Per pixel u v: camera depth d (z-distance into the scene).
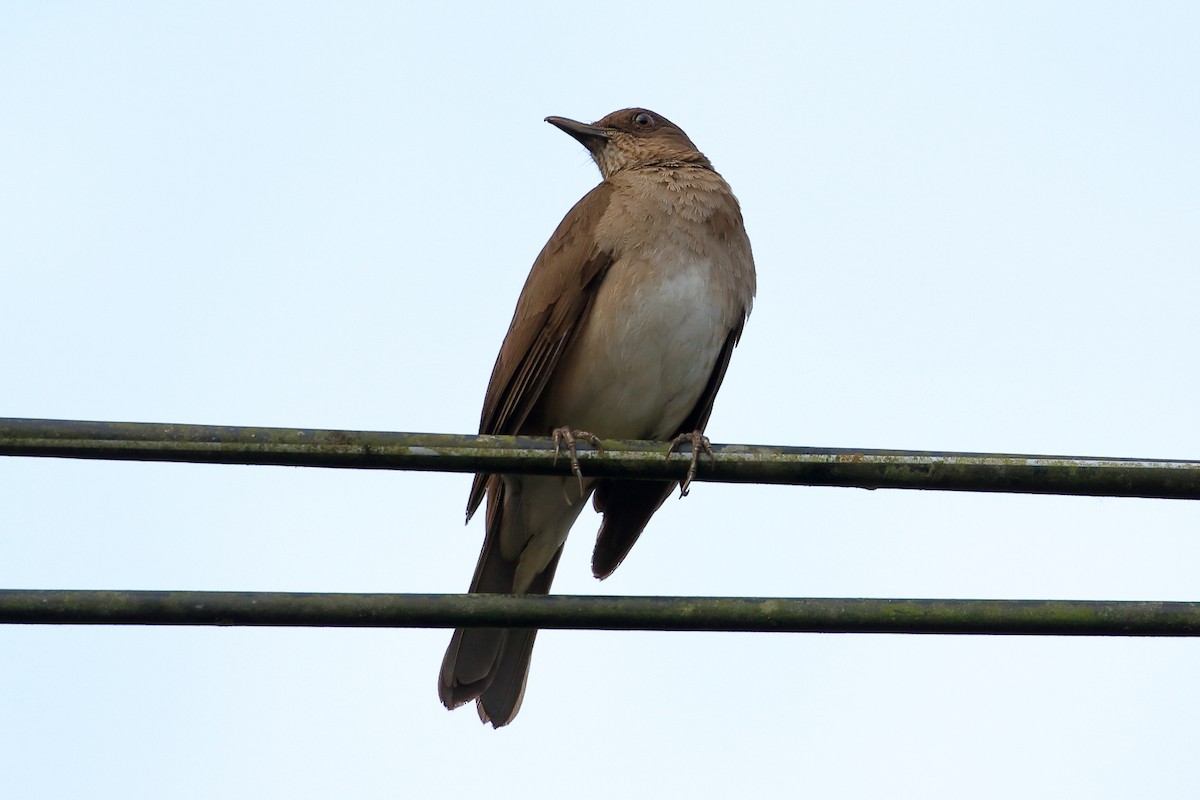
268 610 6.97
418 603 7.09
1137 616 7.23
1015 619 7.23
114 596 6.87
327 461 7.41
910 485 7.85
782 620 7.23
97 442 7.10
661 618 7.21
